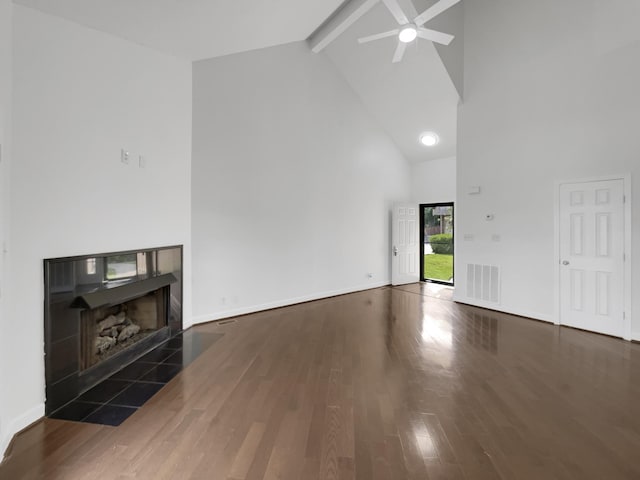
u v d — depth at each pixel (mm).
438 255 7590
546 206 4484
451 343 3668
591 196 4062
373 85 5961
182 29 3098
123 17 2672
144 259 3316
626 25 3740
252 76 4699
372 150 6762
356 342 3688
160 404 2385
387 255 7223
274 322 4434
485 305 5234
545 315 4516
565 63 4250
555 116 4359
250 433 2037
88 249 2668
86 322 2730
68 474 1699
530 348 3525
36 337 2225
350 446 1915
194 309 4246
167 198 3666
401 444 1934
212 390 2596
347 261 6355
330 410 2301
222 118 4383
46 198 2326
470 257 5449
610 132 3885
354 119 6352
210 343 3635
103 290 2791
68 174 2492
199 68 4094
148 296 3682
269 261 5070
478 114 5281
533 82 4578
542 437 2016
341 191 6180
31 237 2215
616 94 3832
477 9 5242
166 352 3383
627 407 2363
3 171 2006
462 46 5418
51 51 2365
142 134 3273
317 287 5828
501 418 2215
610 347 3561
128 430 2074
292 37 4141
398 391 2574
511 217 4879
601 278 4004
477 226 5336
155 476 1684
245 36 3602
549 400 2453
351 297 6039
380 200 7000
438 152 6961
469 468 1746
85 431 2070
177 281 3873
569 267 4273
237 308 4711
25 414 2123
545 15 4434
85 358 2701
